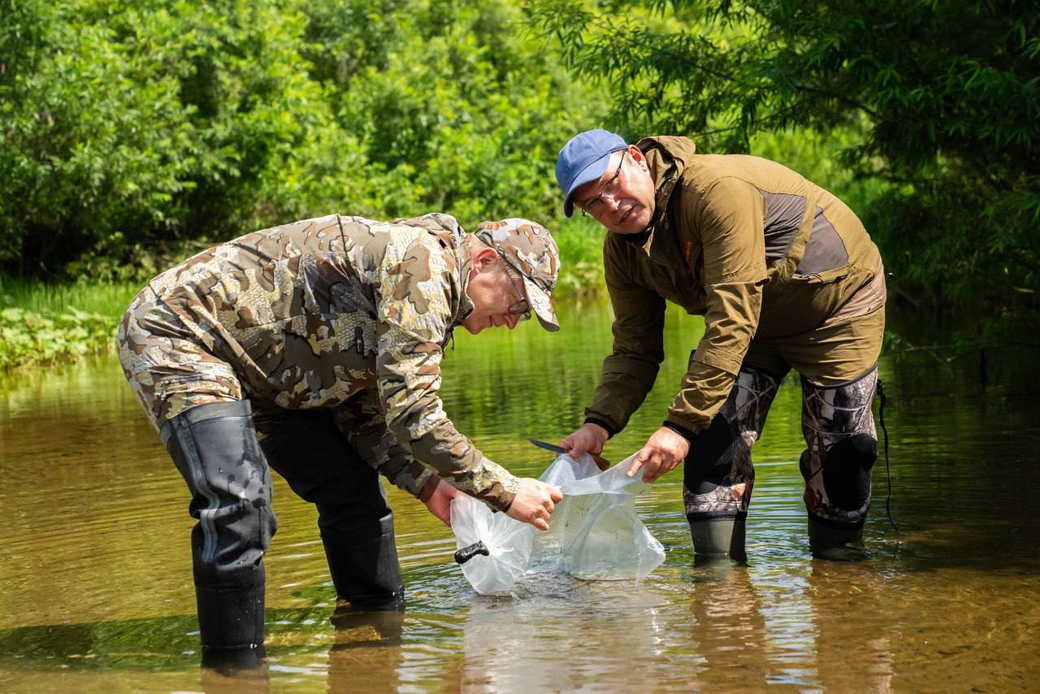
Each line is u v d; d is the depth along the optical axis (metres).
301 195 18.02
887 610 3.05
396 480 3.41
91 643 3.04
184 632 3.11
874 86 7.71
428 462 2.96
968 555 3.58
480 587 3.42
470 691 2.58
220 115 17.36
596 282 18.50
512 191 21.09
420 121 21.16
